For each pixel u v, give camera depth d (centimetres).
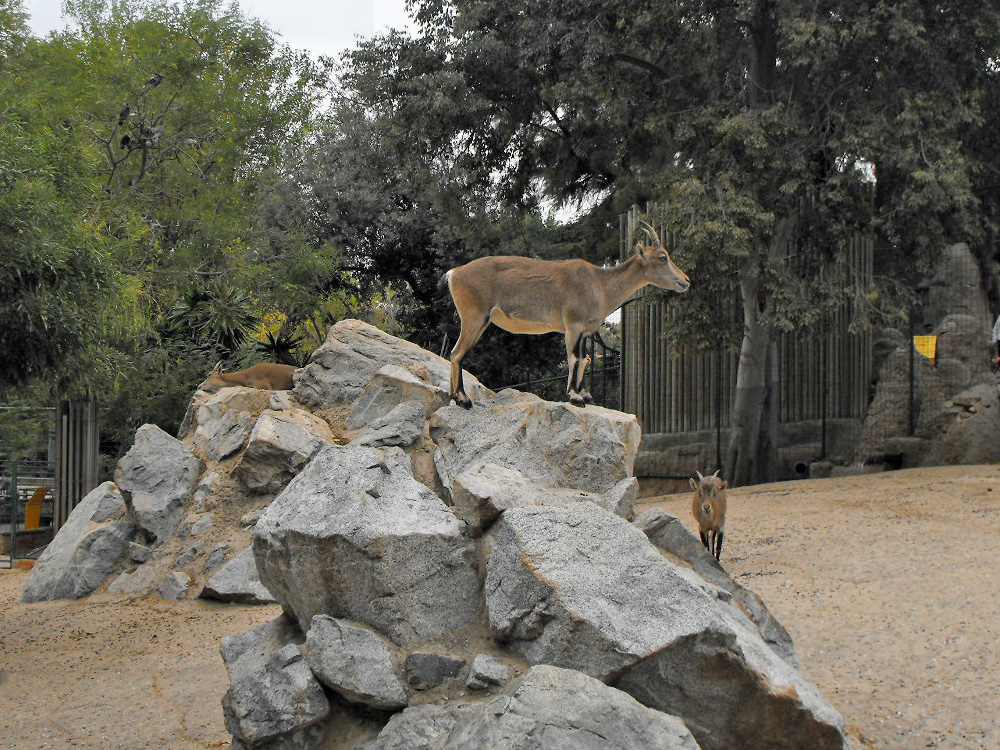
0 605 1137
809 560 1100
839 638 832
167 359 2328
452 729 481
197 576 1105
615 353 2509
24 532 1677
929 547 1122
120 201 2406
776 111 1698
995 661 755
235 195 2969
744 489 1723
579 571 528
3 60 2577
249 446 1170
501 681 506
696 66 2034
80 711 740
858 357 2064
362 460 635
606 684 493
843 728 544
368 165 2767
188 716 708
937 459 1872
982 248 2019
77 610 1071
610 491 838
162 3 3075
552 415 920
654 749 441
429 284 2952
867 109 1717
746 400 1850
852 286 1781
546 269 923
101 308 1074
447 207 2542
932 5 1752
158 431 1258
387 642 554
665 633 495
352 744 527
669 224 1708
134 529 1199
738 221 1712
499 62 2162
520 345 2794
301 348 2734
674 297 1734
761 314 1805
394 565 569
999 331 1858
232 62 3194
